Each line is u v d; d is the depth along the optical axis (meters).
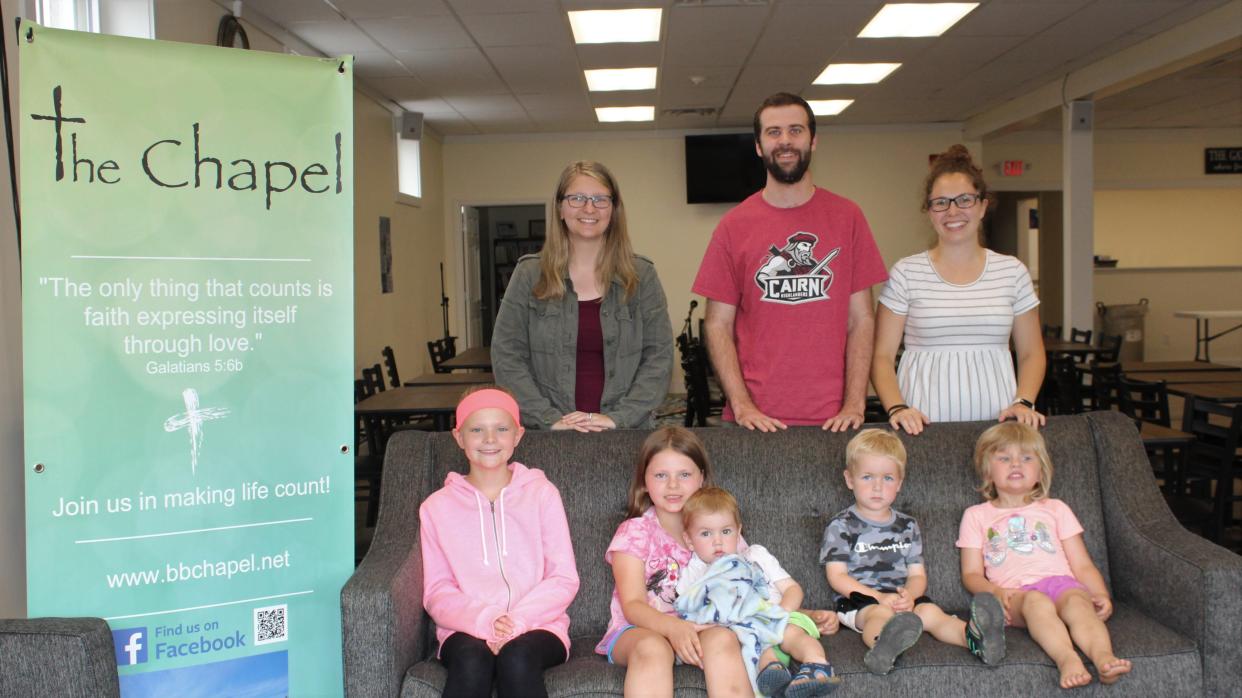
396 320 8.52
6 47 2.55
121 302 2.06
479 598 2.19
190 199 2.11
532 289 2.75
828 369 2.67
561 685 2.00
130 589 2.07
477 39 6.21
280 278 2.18
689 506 2.26
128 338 2.06
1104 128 10.88
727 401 2.93
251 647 2.17
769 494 2.55
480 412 2.26
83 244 2.03
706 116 9.61
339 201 2.22
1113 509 2.48
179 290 2.10
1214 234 12.13
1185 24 6.31
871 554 2.37
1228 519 4.26
